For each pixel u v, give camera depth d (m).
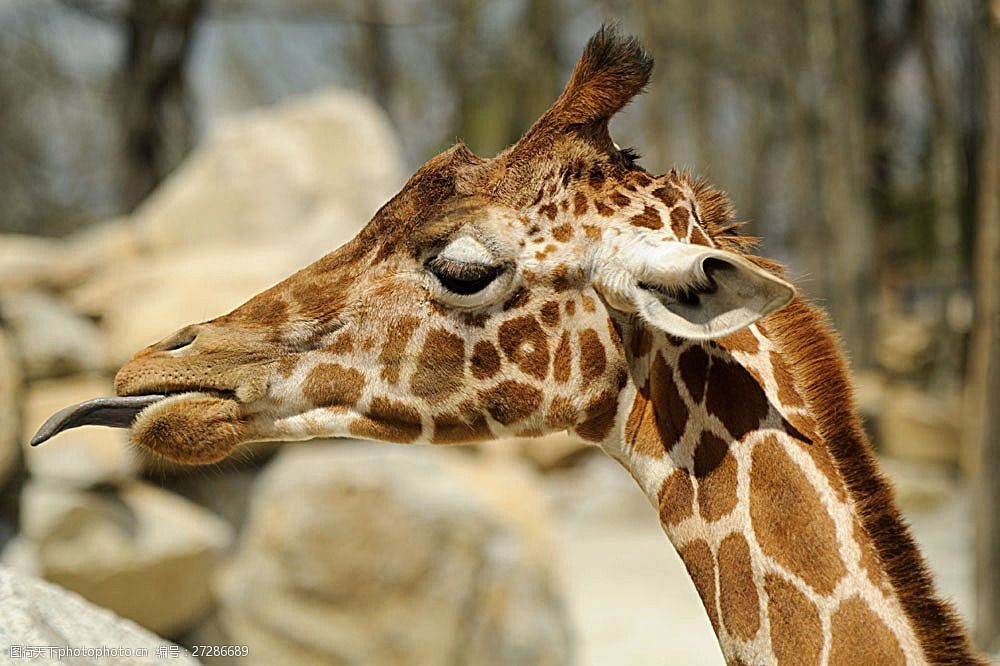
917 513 27.33
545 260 5.22
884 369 35.44
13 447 15.00
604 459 27.94
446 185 5.41
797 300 5.24
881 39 36.94
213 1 36.53
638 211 5.18
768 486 4.85
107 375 18.03
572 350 5.27
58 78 43.94
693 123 41.22
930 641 4.55
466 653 15.28
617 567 22.66
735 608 4.78
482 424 5.40
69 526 14.91
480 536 15.59
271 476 16.61
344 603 15.57
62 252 20.31
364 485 15.76
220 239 20.94
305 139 21.81
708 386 5.09
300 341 5.48
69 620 5.51
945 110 37.03
